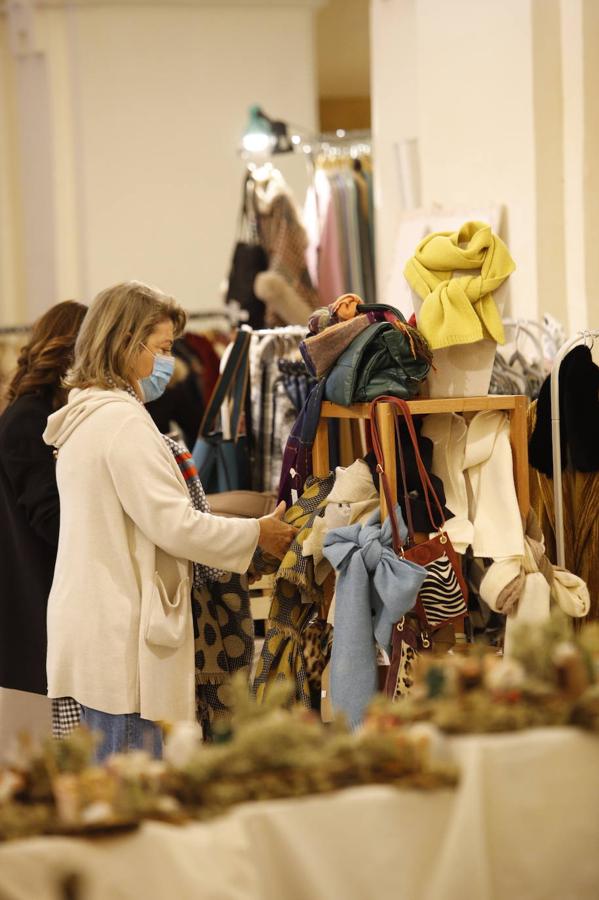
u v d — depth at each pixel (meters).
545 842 2.54
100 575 3.89
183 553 3.91
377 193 8.48
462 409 4.16
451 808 2.46
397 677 4.01
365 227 8.75
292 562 4.15
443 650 4.11
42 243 11.66
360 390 4.10
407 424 4.04
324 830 2.38
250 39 11.53
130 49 11.48
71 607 3.91
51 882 2.21
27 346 4.64
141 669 3.86
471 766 2.46
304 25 11.55
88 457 3.92
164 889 2.25
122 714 3.86
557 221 6.21
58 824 2.25
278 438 5.75
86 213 11.58
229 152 11.63
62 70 11.48
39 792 2.35
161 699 3.88
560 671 2.63
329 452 5.15
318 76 13.53
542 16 6.12
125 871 2.24
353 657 3.93
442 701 2.62
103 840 2.25
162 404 8.05
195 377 8.38
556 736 2.55
